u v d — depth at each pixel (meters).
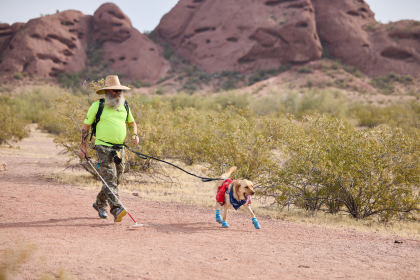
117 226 5.82
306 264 4.36
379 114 48.94
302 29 111.88
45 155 19.58
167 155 15.53
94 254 4.18
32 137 31.88
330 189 9.11
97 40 133.50
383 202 8.70
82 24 133.38
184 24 137.38
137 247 4.66
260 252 4.80
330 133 10.66
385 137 9.61
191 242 5.16
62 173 12.79
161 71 127.81
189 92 112.56
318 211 9.52
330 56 116.62
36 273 3.43
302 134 10.94
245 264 4.23
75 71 120.50
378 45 113.19
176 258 4.29
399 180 8.82
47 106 53.88
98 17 133.12
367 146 9.21
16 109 49.75
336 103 57.94
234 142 11.15
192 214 7.49
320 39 118.62
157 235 5.45
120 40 131.62
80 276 3.46
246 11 123.62
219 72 121.12
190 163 16.25
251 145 11.21
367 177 8.87
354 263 4.50
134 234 5.38
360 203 8.86
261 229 6.41
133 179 13.01
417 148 9.20
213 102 65.12
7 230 5.00
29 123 46.03
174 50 137.88
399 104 58.41
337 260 4.61
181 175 14.56
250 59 119.25
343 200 9.20
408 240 6.19
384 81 105.81
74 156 12.34
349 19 117.88
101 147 5.88
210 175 11.73
